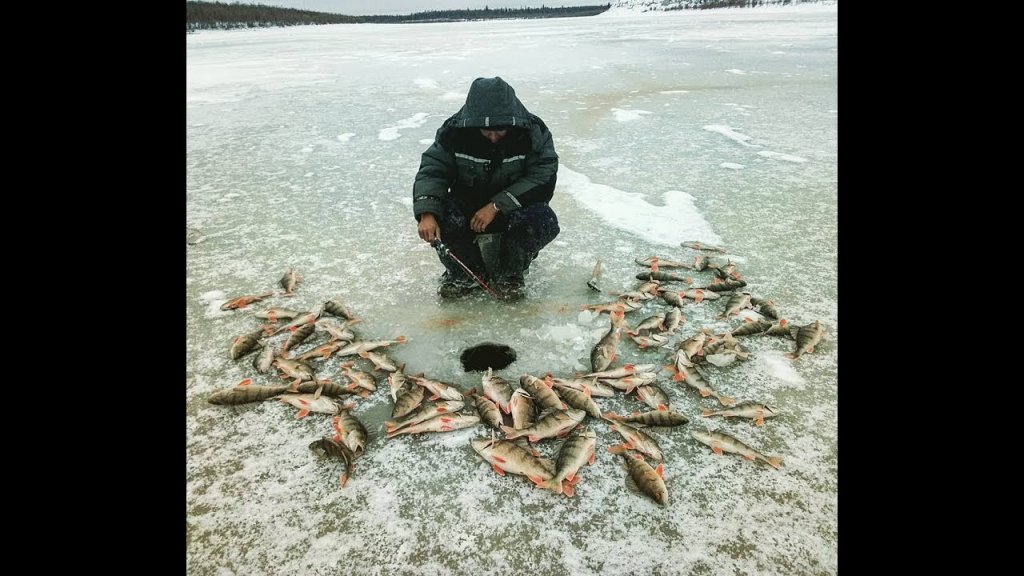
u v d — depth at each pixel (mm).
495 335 2980
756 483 1993
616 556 1728
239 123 9016
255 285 3572
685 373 2553
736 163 6141
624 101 10172
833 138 7133
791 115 8656
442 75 14453
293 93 12000
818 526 1808
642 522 1848
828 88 11148
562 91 11398
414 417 2311
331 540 1806
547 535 1805
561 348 2844
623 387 2482
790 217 4531
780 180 5504
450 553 1751
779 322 2934
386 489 2006
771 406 2385
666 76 13242
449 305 3295
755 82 12102
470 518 1876
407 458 2154
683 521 1848
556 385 2469
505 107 2908
